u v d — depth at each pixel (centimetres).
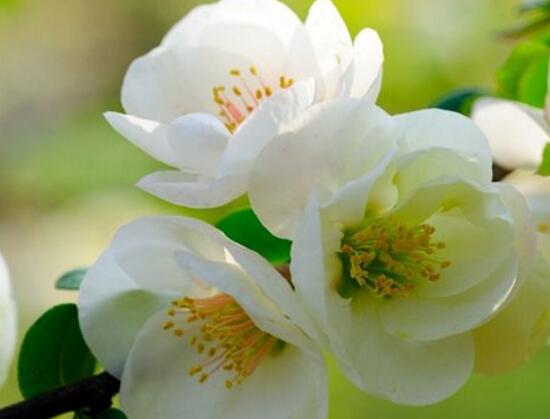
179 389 39
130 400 39
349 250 38
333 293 38
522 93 45
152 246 38
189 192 37
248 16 40
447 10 58
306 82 36
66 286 40
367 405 52
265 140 36
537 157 43
